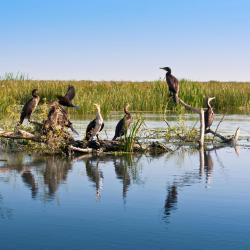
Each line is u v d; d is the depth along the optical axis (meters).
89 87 40.50
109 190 10.30
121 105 32.91
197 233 7.65
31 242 7.25
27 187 10.54
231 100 35.81
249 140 19.19
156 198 9.66
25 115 15.97
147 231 7.74
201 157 14.99
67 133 15.64
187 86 34.97
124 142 15.76
